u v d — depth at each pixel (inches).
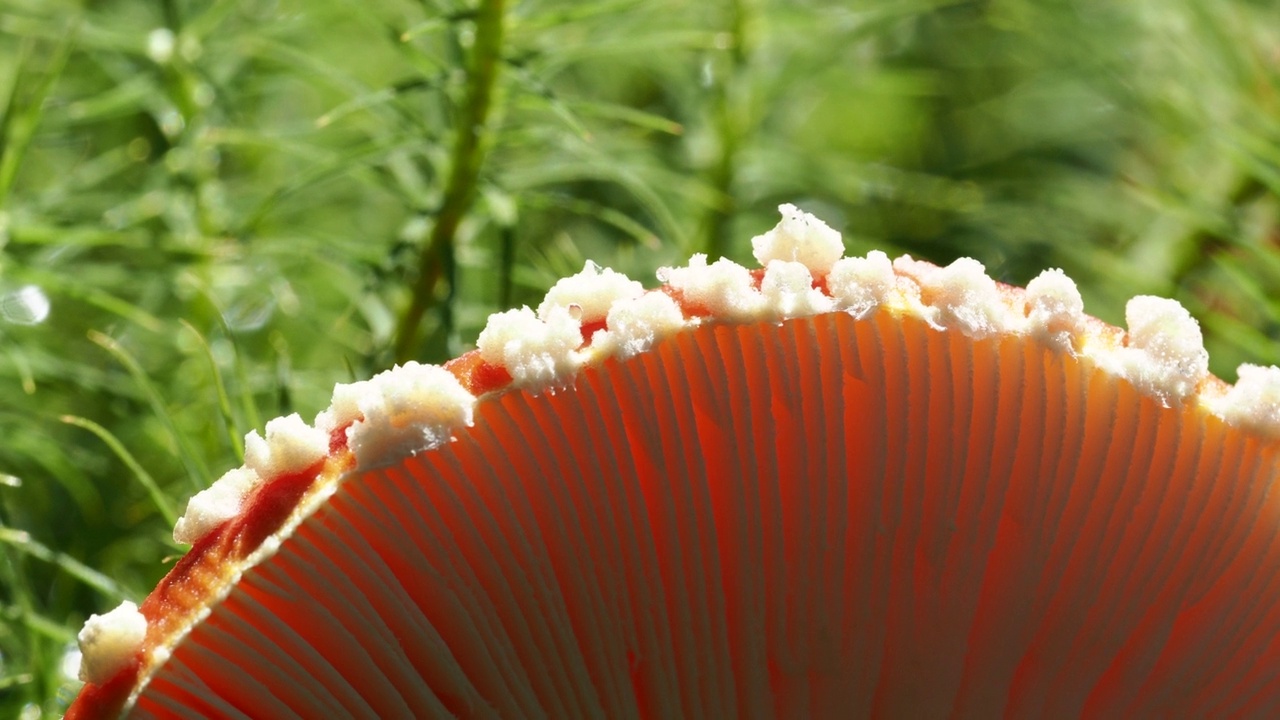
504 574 8.8
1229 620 9.3
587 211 11.7
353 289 13.1
